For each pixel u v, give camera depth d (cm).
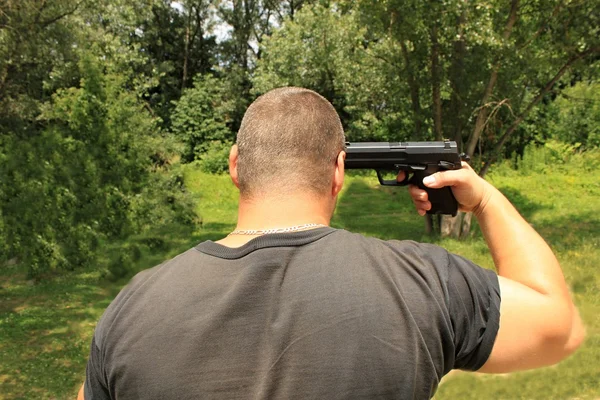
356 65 1769
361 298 98
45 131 963
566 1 1091
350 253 104
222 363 95
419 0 1102
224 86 2772
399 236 1329
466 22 1127
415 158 139
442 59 1265
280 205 108
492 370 109
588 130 2259
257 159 110
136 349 97
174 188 1136
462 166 142
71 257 952
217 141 2562
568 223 1356
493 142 1387
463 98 1234
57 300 830
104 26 2067
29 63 962
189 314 98
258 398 92
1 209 927
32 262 926
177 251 1067
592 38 1126
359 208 1700
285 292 99
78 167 953
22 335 677
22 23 860
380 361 94
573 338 112
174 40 3094
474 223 1404
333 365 93
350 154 146
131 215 1012
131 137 1013
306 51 2216
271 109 113
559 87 2192
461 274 108
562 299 111
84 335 679
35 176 933
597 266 884
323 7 2155
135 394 95
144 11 2341
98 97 982
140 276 109
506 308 106
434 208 138
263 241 104
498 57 1159
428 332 99
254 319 97
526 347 106
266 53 2484
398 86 1313
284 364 94
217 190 1925
